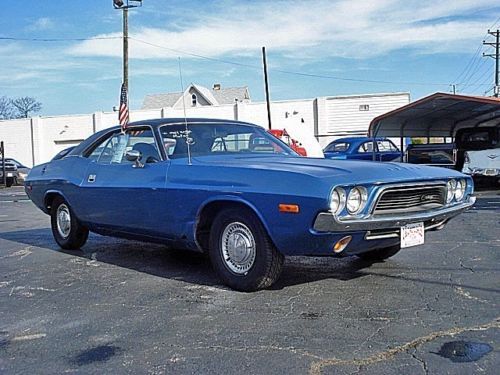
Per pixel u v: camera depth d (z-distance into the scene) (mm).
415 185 4254
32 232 8820
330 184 3848
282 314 3924
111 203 5609
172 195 4832
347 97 35375
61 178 6469
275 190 4062
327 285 4684
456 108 16453
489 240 6715
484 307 3977
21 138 41031
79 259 6227
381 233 4117
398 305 4074
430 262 5508
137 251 6609
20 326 3873
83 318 4008
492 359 3033
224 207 4559
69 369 3088
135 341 3490
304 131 18828
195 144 5277
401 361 3037
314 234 3895
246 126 5852
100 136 6227
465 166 14461
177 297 4469
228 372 2961
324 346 3289
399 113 16859
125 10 24219
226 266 4605
